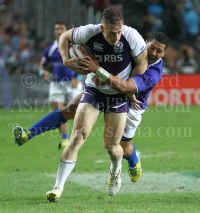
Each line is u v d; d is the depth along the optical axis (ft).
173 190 60.13
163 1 260.83
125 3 264.31
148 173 72.38
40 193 59.06
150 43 55.47
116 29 48.19
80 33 52.13
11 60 214.90
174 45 248.11
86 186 63.82
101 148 100.73
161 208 48.52
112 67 52.90
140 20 256.93
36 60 217.15
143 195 57.36
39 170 76.54
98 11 262.88
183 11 261.44
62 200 54.34
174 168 76.18
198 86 195.62
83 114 53.11
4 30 233.76
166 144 104.99
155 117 163.22
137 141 110.22
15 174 72.95
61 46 53.93
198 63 239.91
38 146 104.73
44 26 257.75
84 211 46.91
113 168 56.80
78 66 51.60
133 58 52.65
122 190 61.05
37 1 258.16
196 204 50.85
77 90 108.06
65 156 53.26
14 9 256.73
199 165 78.74
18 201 53.67
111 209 48.03
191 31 260.21
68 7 262.88
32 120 152.97
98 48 51.78
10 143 109.40
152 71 55.42
